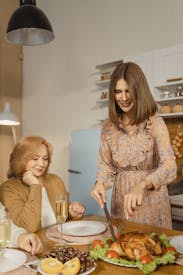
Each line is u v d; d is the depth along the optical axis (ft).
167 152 4.65
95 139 9.78
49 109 13.48
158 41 9.91
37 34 8.01
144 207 4.96
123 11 10.87
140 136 4.95
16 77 14.43
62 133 12.95
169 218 5.13
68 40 12.73
